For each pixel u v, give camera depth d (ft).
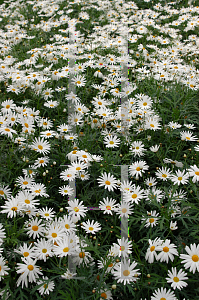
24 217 7.32
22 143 8.98
